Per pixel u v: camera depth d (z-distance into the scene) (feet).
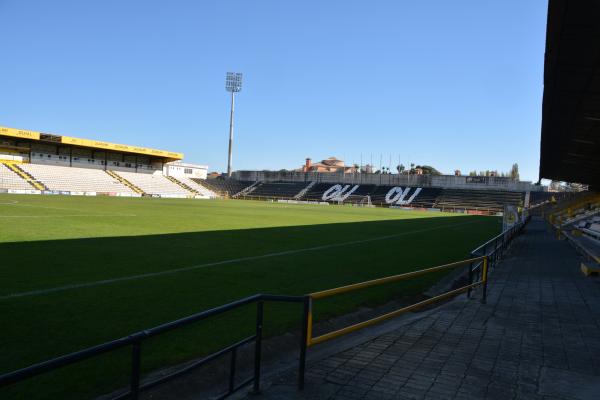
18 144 186.70
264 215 97.86
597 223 71.26
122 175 215.72
